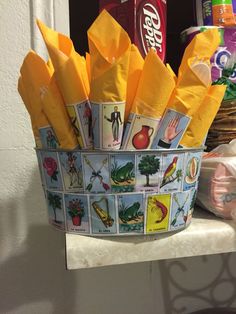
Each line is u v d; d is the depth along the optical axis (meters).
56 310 0.59
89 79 0.34
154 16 0.48
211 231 0.37
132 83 0.33
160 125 0.33
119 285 0.62
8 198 0.57
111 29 0.31
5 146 0.56
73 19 0.65
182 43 0.60
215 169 0.40
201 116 0.35
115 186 0.33
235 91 0.50
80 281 0.60
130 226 0.34
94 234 0.35
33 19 0.55
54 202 0.36
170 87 0.32
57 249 0.58
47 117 0.34
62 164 0.34
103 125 0.31
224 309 0.65
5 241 0.57
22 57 0.55
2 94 0.55
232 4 0.59
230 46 0.57
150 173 0.33
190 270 0.66
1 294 0.57
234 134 0.51
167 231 0.35
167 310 0.65
